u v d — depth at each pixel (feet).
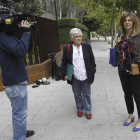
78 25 53.26
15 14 7.46
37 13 29.25
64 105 13.35
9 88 7.92
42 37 20.93
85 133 9.57
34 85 18.17
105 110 12.05
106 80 19.08
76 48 10.50
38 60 19.89
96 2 25.77
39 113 12.28
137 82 8.95
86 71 10.48
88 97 10.97
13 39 7.52
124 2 23.24
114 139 8.87
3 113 12.62
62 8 59.06
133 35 8.51
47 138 9.38
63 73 10.90
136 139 8.76
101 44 83.05
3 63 7.66
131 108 9.92
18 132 8.42
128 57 8.82
